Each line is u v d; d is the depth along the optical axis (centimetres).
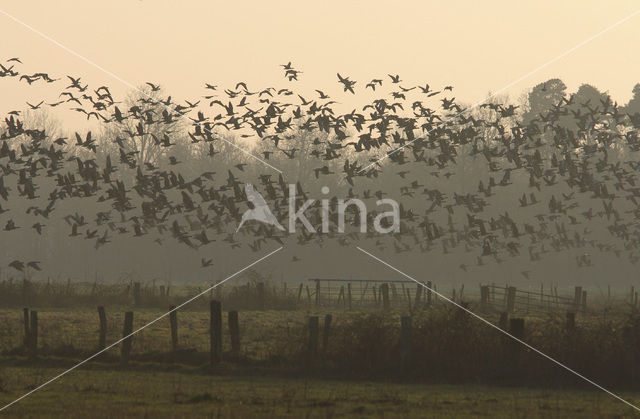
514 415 1622
